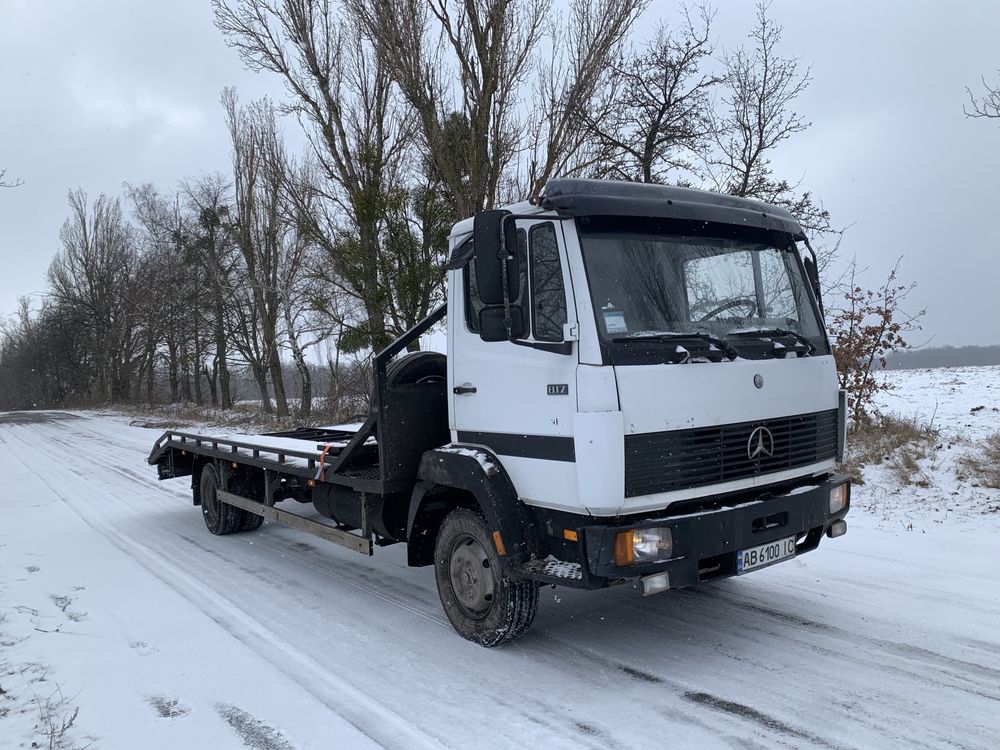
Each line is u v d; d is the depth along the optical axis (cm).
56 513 1075
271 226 2586
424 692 408
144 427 2966
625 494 381
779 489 456
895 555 631
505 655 458
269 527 919
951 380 2038
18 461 1880
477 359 474
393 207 1569
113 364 5312
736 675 412
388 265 1600
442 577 507
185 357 4266
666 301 422
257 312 2925
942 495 804
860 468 938
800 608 517
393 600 589
